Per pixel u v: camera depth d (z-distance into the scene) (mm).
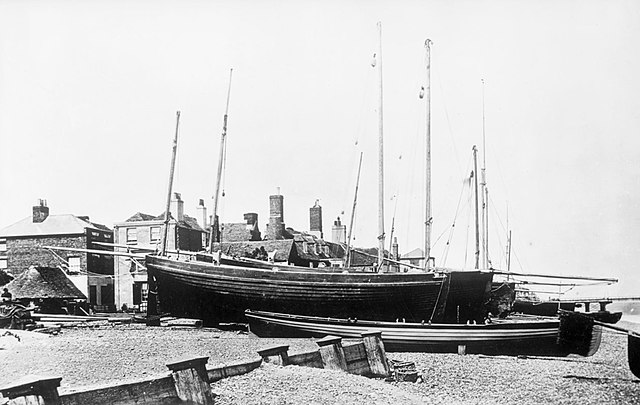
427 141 30141
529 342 23531
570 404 15336
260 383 13094
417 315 25391
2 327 26250
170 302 28922
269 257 45594
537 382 18234
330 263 54875
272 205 53281
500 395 16156
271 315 25344
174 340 22797
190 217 53469
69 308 36281
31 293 33625
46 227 44844
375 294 25547
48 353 18844
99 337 23641
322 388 13172
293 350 20641
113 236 48688
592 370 20984
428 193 29859
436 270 26750
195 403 10695
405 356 22797
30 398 8391
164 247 30203
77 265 44062
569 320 22859
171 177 30812
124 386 9781
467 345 23516
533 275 27781
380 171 30188
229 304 27609
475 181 34375
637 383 18344
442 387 17000
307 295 26391
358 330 24219
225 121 31219
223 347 21141
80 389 9188
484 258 41812
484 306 26234
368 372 17188
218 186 30656
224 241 54406
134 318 31422
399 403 12883
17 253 44750
